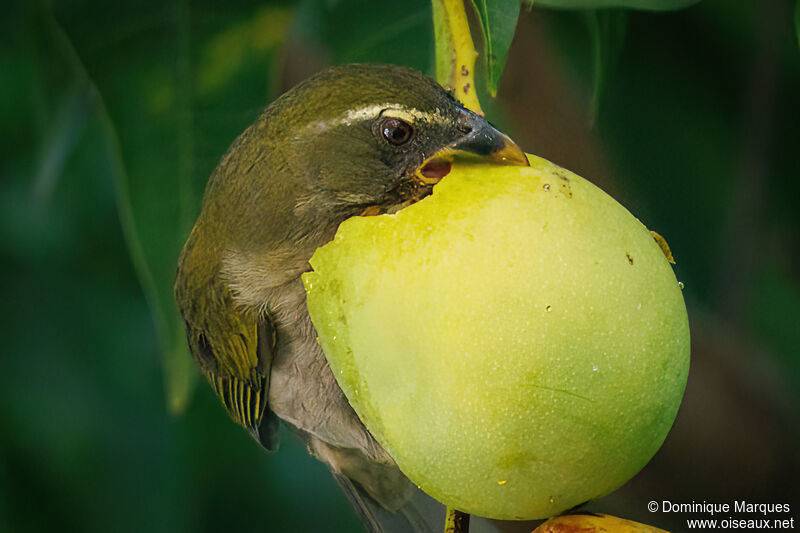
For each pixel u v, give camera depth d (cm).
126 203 243
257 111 243
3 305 275
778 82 254
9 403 270
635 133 253
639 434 233
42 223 277
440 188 234
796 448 251
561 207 233
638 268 233
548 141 251
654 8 238
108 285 280
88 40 242
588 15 246
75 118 248
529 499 233
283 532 279
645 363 233
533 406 232
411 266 233
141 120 243
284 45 247
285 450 282
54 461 268
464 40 240
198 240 245
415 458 233
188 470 274
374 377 233
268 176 243
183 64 243
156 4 242
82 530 267
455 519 237
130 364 277
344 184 242
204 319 246
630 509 251
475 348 232
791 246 264
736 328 255
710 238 255
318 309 234
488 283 232
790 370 259
